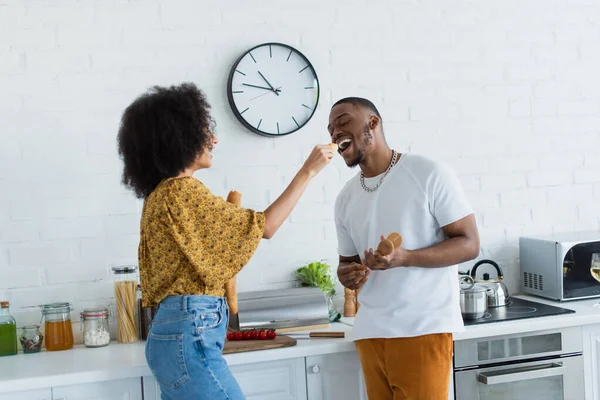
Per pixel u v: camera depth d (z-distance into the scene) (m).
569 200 3.65
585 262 3.30
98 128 2.95
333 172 3.27
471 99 3.48
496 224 3.53
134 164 2.06
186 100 2.04
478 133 3.49
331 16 3.26
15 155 2.86
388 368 2.35
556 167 3.62
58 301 2.90
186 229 1.97
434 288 2.32
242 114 3.10
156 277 2.01
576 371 2.90
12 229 2.85
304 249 3.23
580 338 2.91
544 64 3.60
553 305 3.17
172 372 1.98
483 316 2.93
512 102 3.55
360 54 3.30
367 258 2.21
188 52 3.05
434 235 2.35
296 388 2.61
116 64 2.97
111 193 2.96
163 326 1.99
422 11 3.39
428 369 2.28
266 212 2.09
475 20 3.48
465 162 3.47
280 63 3.16
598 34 3.67
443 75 3.43
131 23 2.98
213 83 3.09
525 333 2.82
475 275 3.34
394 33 3.35
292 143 3.21
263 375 2.57
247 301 2.91
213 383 1.98
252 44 3.14
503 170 3.54
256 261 3.16
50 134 2.89
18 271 2.86
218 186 3.11
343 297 3.29
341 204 2.54
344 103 2.42
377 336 2.35
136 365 2.44
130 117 2.05
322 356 2.64
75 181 2.92
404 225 2.33
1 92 2.84
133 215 2.99
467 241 2.28
